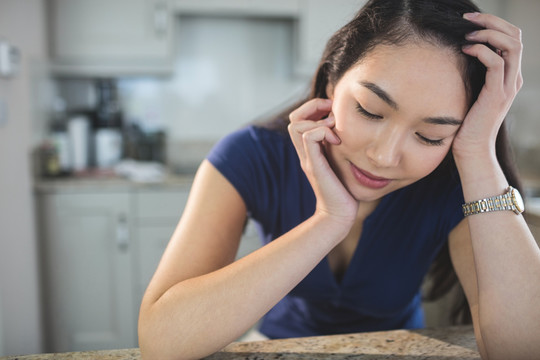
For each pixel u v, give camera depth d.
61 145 2.41
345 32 0.64
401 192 0.79
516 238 0.63
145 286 2.28
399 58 0.53
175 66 2.63
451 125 0.56
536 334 0.59
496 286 0.62
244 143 0.84
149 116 2.80
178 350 0.60
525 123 2.84
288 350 0.57
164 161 2.84
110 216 2.23
